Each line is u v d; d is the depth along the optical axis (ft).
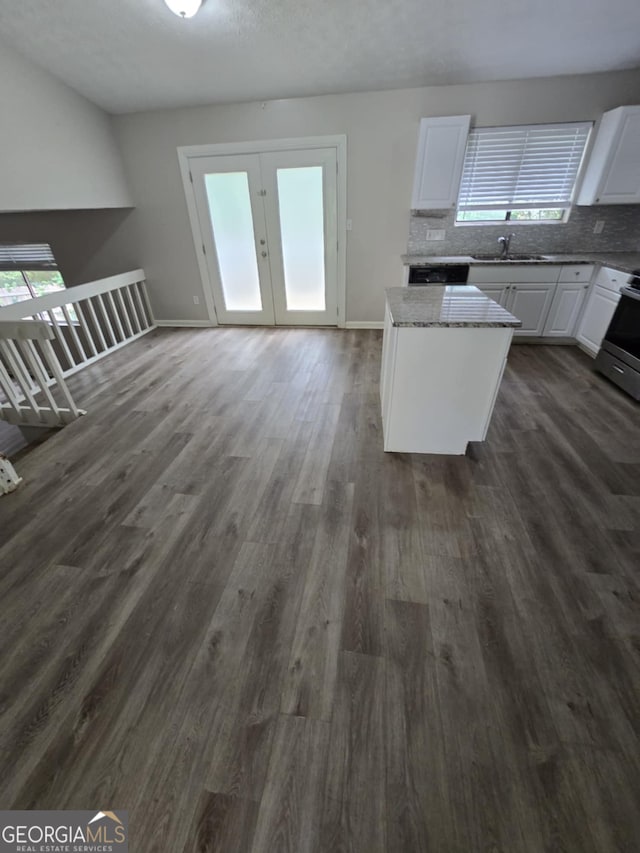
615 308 10.30
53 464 7.86
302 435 8.56
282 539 5.91
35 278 17.85
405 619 4.73
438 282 12.46
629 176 11.28
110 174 13.43
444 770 3.46
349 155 12.69
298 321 15.87
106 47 9.89
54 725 3.85
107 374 12.09
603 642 4.43
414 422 7.50
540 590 5.04
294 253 14.55
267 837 3.12
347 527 6.09
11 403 9.78
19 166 10.36
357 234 13.88
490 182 12.69
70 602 5.06
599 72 10.87
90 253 15.85
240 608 4.91
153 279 15.90
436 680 4.11
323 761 3.54
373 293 14.85
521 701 3.92
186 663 4.34
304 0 8.51
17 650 4.52
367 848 3.05
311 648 4.45
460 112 11.79
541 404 9.57
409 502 6.57
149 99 12.21
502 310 6.89
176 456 8.00
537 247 13.30
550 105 11.45
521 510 6.34
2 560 5.70
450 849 3.04
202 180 13.76
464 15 8.84
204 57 10.29
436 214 13.25
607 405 9.46
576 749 3.57
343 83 11.34
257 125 12.67
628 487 6.81
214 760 3.57
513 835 3.10
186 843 3.10
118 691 4.11
